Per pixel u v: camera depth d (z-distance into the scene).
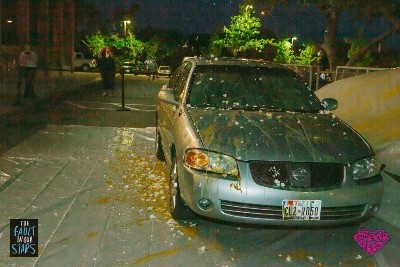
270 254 4.57
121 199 5.75
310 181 4.43
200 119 5.16
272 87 6.13
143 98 17.58
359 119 7.36
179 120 5.36
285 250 4.67
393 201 5.58
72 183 6.25
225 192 4.39
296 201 4.36
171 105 6.11
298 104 5.95
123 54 51.16
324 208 4.43
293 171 4.43
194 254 4.47
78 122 10.91
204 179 4.46
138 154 7.86
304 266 4.36
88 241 4.61
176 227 5.04
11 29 23.83
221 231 5.02
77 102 15.00
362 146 4.90
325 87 8.91
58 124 10.36
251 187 4.36
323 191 4.41
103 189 6.07
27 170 6.70
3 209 5.27
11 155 7.37
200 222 5.18
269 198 4.35
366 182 4.63
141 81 31.81
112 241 4.63
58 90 18.89
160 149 7.42
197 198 4.49
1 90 16.75
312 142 4.76
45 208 5.36
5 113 11.49
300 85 6.30
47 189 5.97
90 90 20.62
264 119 5.25
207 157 4.54
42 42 27.78
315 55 37.94
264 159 4.46
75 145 8.25
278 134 4.84
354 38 29.08
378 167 4.81
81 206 5.47
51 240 4.59
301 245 4.79
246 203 4.37
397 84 7.57
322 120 5.47
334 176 4.53
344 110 7.87
